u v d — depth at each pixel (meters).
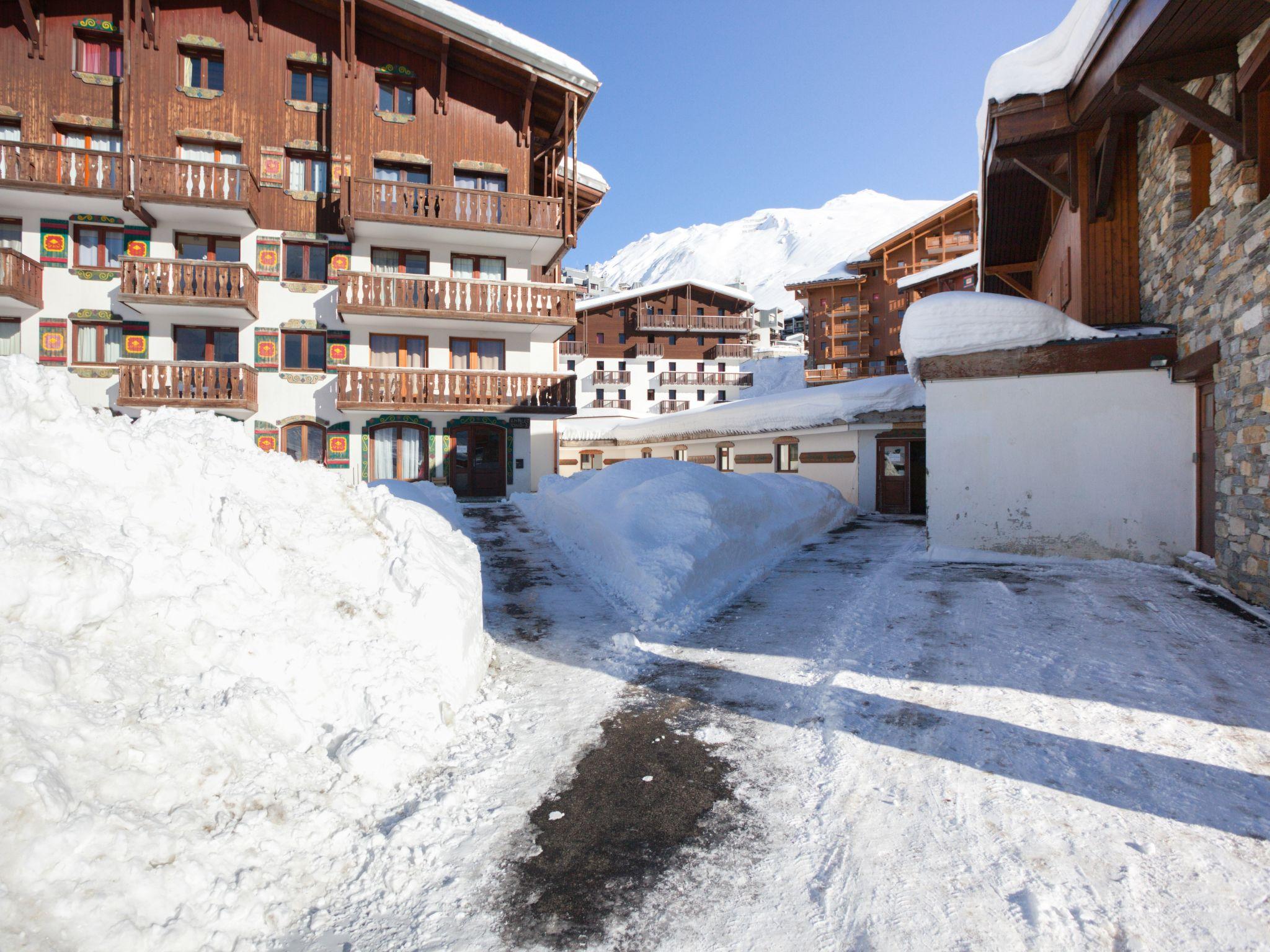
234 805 2.86
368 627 4.33
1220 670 4.89
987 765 3.62
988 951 2.31
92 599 3.19
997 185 12.75
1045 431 9.45
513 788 3.54
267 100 17.39
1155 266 9.16
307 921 2.56
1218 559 7.59
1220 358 7.36
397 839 3.01
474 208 17.83
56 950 2.07
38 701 2.63
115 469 3.98
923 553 10.31
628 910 2.60
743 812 3.28
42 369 4.06
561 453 29.89
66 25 16.25
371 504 5.71
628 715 4.51
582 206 22.78
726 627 6.67
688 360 56.66
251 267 17.36
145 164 15.76
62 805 2.34
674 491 9.54
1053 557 9.38
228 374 16.55
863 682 4.90
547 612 7.20
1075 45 8.26
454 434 18.75
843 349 54.56
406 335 18.61
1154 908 2.49
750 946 2.39
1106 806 3.20
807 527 12.80
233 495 4.62
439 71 18.33
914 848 2.93
